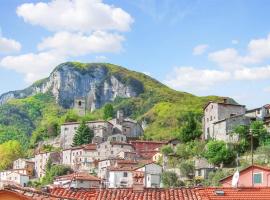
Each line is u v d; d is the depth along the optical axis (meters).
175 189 51.72
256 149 189.38
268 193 50.53
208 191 51.09
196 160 195.62
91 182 159.12
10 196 33.66
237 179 53.81
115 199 49.19
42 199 38.59
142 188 51.66
